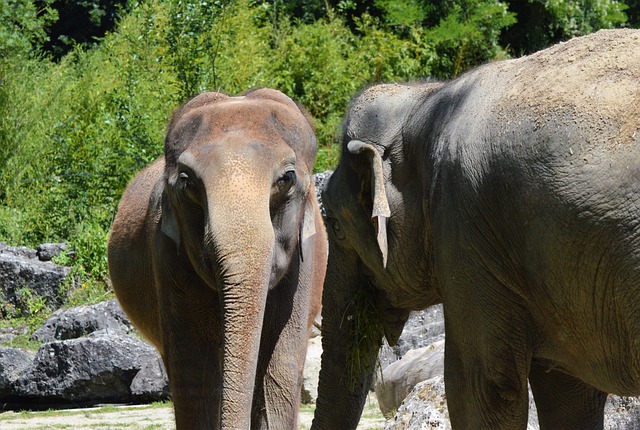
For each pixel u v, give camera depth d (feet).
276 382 27.04
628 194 16.15
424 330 47.78
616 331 17.10
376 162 22.48
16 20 101.35
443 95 21.61
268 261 22.16
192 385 27.37
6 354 55.88
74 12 144.87
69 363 53.98
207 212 22.84
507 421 20.03
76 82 97.86
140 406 51.16
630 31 18.08
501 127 18.45
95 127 79.61
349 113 24.04
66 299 64.13
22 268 65.21
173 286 27.12
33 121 90.27
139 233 32.58
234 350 21.49
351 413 25.71
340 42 101.60
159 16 81.00
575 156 16.78
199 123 24.72
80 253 66.18
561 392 22.68
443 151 20.25
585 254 16.80
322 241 30.78
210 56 74.18
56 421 46.88
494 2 107.04
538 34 115.96
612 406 28.45
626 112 16.49
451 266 19.90
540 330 19.29
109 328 58.13
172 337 27.50
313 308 30.01
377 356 25.64
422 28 105.19
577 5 114.93
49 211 76.02
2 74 92.84
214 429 27.76
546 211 17.22
